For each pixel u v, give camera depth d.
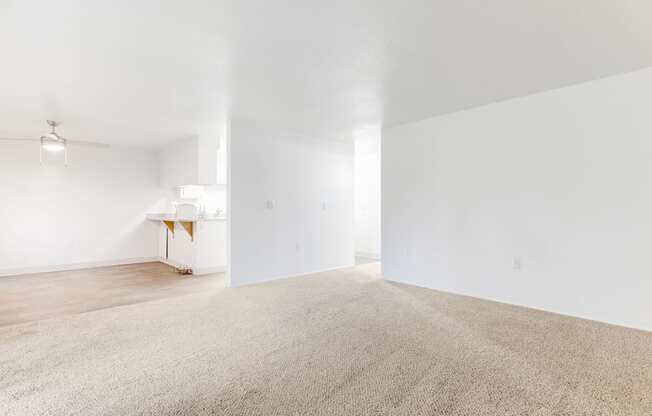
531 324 2.77
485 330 2.64
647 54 2.38
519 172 3.31
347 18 1.90
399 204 4.42
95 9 1.79
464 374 1.95
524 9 1.82
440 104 3.52
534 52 2.35
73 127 4.51
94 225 5.78
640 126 2.64
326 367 2.04
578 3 1.76
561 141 3.04
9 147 5.07
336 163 5.42
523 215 3.29
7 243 5.05
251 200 4.33
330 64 2.53
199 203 6.36
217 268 5.26
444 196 3.93
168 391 1.78
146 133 4.88
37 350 2.29
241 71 2.65
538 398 1.71
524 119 3.28
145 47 2.24
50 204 5.39
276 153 4.59
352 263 5.68
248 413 1.59
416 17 1.89
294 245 4.81
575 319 2.89
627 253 2.71
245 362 2.11
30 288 4.17
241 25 1.97
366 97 3.32
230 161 4.14
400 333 2.58
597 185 2.85
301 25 1.97
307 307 3.28
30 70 2.60
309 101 3.40
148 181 6.35
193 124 4.33
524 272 3.28
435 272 4.01
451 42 2.20
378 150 6.25
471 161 3.68
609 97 2.79
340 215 5.48
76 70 2.61
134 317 2.99
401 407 1.63
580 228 2.94
